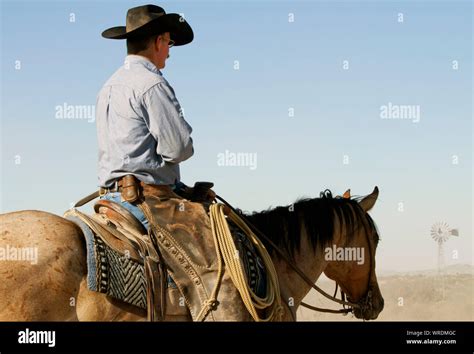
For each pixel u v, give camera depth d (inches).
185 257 169.5
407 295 649.6
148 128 174.6
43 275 143.2
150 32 185.8
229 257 171.5
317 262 205.5
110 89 177.5
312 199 212.8
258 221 199.2
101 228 158.9
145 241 166.1
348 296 221.0
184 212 174.6
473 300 615.8
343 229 212.5
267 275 183.0
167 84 177.5
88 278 148.6
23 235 146.3
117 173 172.9
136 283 156.3
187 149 175.6
